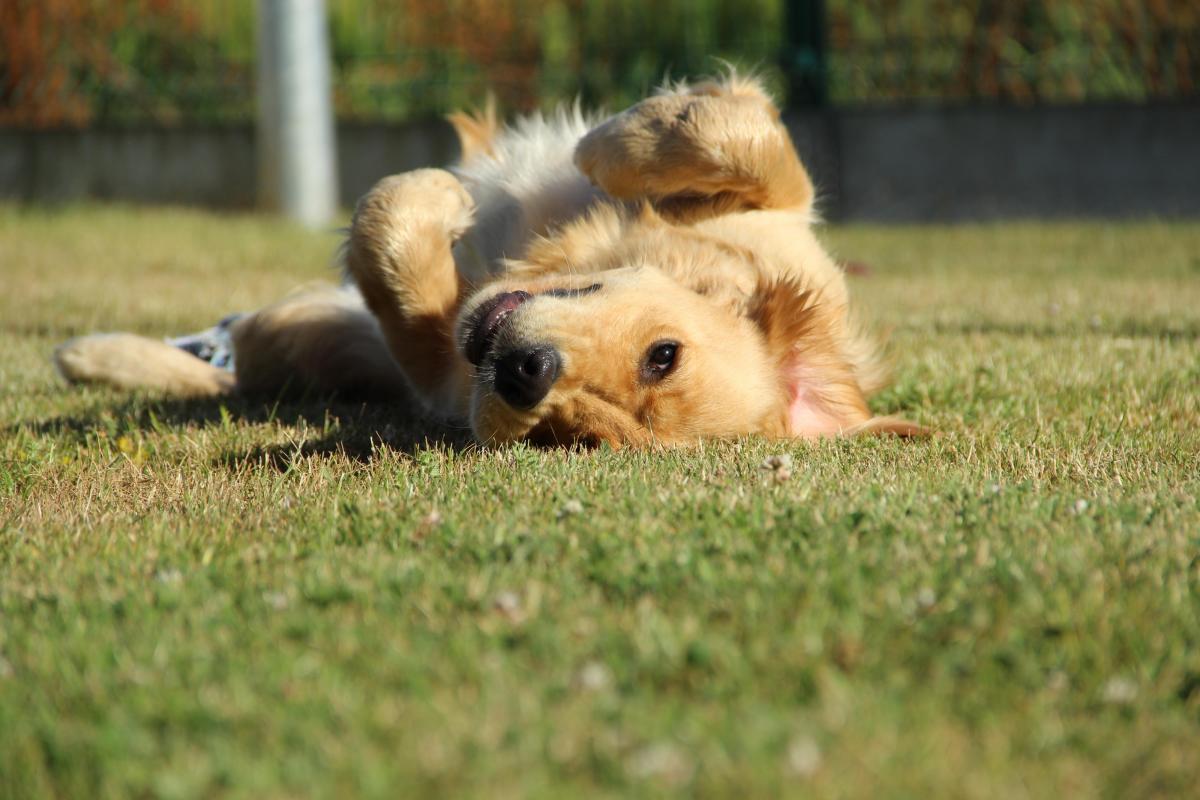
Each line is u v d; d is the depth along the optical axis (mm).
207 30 16250
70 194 16219
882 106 15523
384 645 2490
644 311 4250
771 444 4371
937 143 15500
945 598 2695
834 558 2949
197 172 16094
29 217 14266
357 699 2266
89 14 15898
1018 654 2416
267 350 5906
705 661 2375
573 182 5414
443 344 5066
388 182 5133
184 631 2605
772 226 5172
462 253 5465
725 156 4992
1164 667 2430
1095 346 6609
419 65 16328
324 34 14680
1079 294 8961
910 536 3148
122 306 8602
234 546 3227
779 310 4680
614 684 2320
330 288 6324
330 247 12484
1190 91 15297
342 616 2680
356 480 3965
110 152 16156
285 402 5848
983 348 6617
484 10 16109
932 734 2146
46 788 2043
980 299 8867
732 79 5668
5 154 16125
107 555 3182
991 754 2092
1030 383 5680
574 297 4199
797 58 15445
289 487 3875
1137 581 2824
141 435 4781
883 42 15656
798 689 2312
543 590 2785
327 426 5035
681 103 5117
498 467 3955
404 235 4945
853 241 13281
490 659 2387
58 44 15938
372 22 16422
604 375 4148
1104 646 2490
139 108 16422
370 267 5012
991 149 15438
